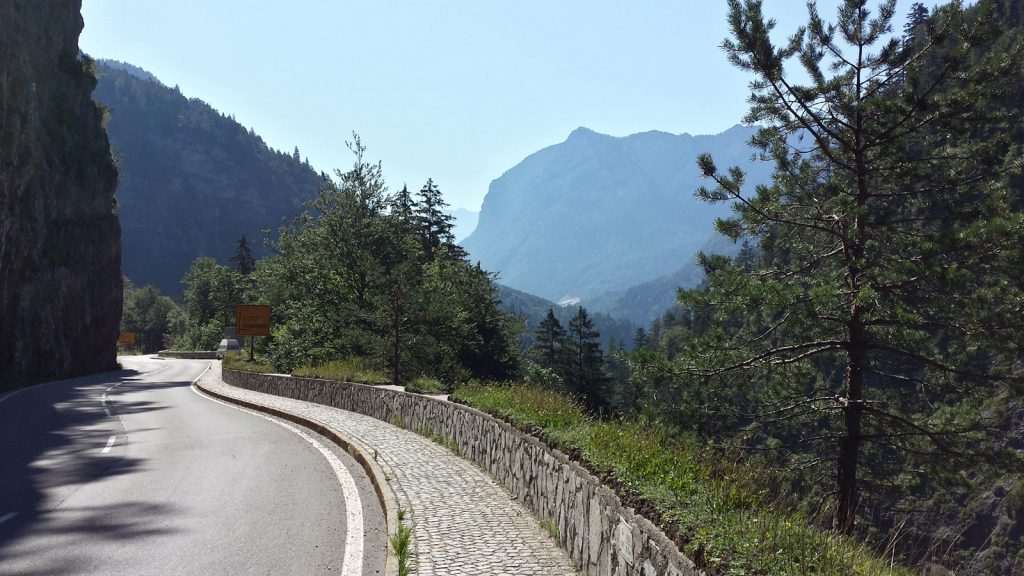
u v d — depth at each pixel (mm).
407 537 6750
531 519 7824
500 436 9953
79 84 67000
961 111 15219
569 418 8688
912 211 16281
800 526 4285
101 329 64125
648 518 4602
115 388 36781
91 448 14703
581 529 6188
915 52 15984
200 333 103938
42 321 51188
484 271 46656
